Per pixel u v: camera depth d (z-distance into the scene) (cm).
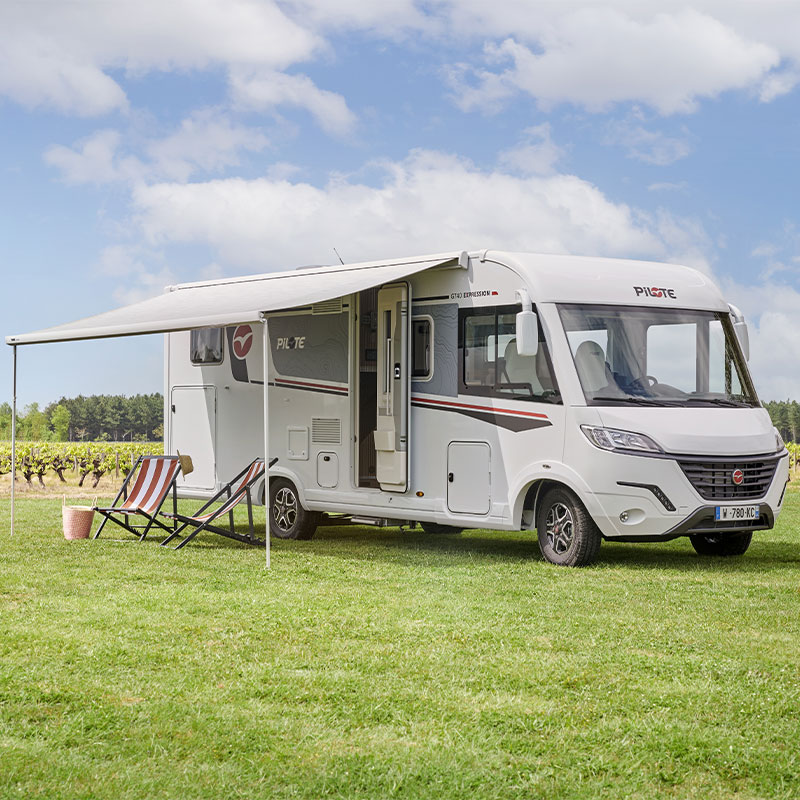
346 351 1125
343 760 445
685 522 928
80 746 459
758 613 737
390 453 1071
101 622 688
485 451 1003
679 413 959
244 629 671
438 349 1041
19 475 2461
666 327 996
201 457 1284
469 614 720
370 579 877
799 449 2384
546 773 435
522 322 927
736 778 434
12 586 830
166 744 462
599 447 923
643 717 502
